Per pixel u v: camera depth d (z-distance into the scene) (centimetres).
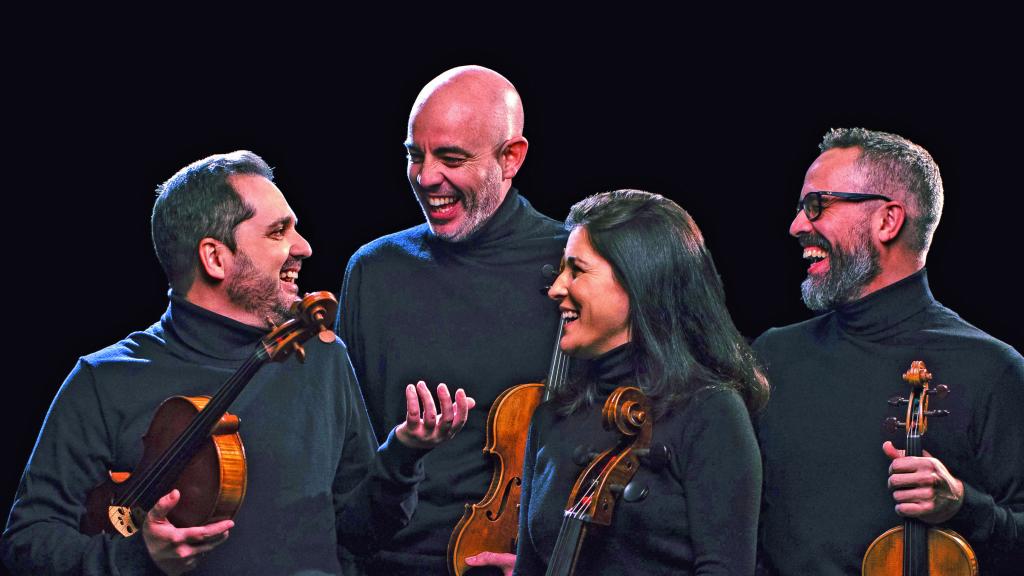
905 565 1052
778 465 1130
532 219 1291
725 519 881
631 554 902
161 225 1050
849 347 1139
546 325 1241
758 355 1175
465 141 1227
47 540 977
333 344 1099
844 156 1160
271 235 1051
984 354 1098
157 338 1049
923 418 1062
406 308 1259
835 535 1098
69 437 1006
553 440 958
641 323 923
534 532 943
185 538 939
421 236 1295
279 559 1019
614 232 929
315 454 1050
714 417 898
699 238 949
